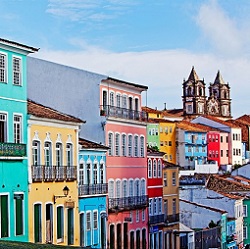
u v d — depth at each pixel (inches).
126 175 2129.7
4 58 1466.5
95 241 1847.9
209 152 5354.3
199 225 2797.7
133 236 2145.7
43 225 1567.4
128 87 2194.9
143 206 2207.2
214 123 5570.9
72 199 1702.8
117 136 2079.2
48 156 1615.4
